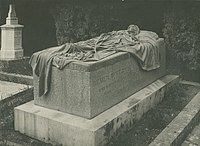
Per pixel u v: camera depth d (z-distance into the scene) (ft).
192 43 30.73
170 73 32.37
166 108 23.54
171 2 30.83
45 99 19.40
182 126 19.43
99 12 35.81
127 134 19.08
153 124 20.43
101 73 18.42
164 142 17.20
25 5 43.34
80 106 18.03
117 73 20.21
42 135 18.38
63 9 37.35
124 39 23.30
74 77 17.92
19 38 37.06
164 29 31.89
